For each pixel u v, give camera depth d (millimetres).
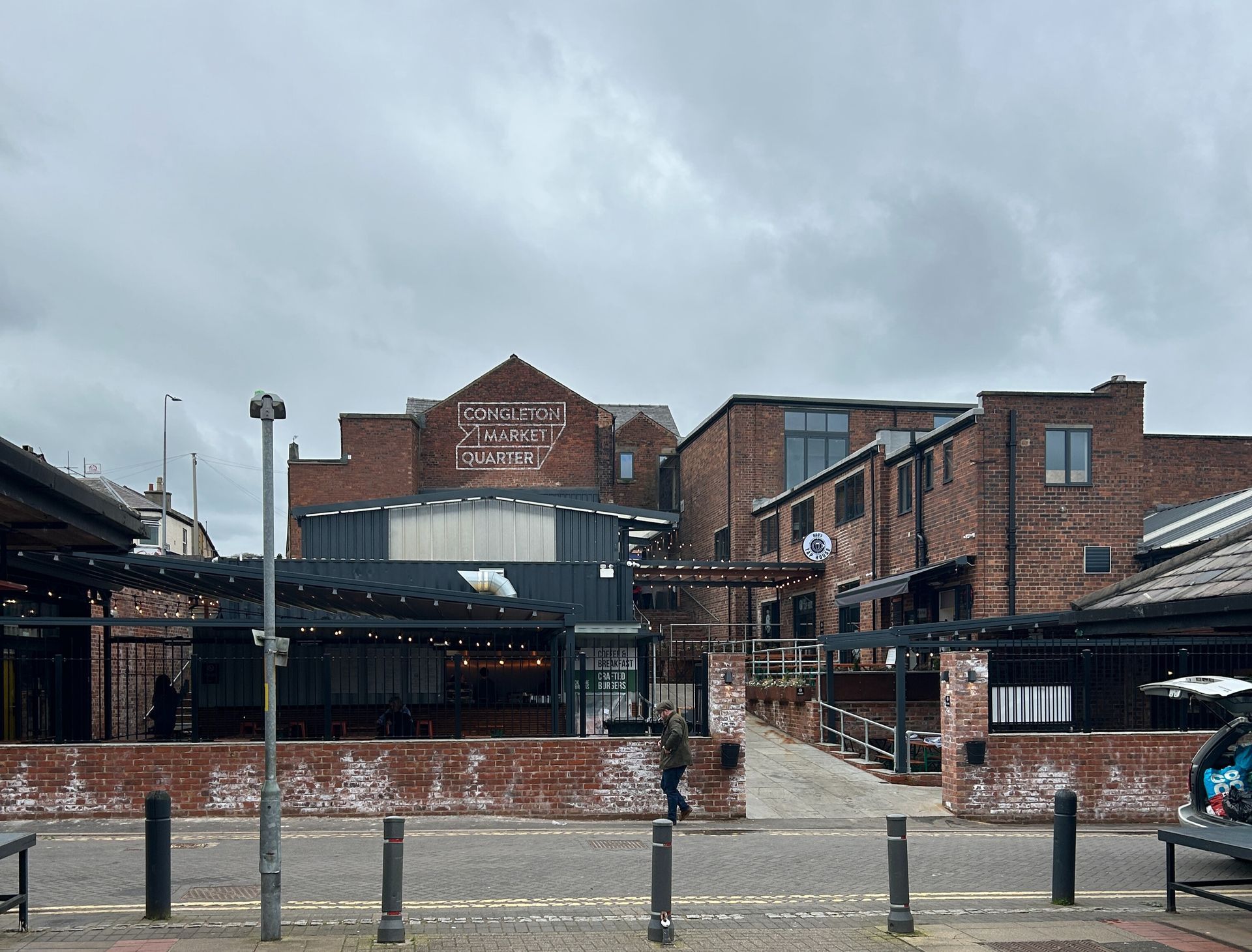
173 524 48219
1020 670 20109
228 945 8047
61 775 14398
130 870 11031
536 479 42719
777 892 10516
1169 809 15766
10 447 10492
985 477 23766
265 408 9023
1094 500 23953
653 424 49281
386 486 40500
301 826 14109
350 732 22766
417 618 22516
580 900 9977
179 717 25656
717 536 41875
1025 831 14766
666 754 14633
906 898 8891
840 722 21516
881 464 28875
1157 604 12383
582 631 23078
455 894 10125
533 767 15172
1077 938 8664
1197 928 9031
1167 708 18688
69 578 19297
